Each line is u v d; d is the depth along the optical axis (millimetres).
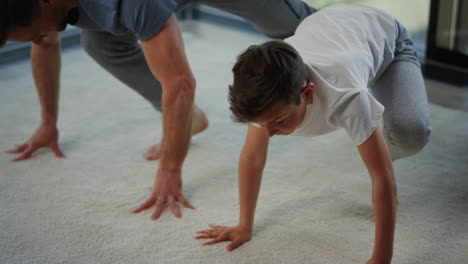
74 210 1699
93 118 2287
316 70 1196
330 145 2029
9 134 2162
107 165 1948
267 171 1875
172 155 1634
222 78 2615
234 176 1871
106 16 1366
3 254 1511
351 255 1465
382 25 1472
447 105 2283
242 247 1513
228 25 3244
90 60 2893
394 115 1440
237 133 2145
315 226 1592
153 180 1857
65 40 3018
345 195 1729
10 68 2791
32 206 1721
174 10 1488
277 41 1120
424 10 2645
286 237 1547
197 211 1685
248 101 1068
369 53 1335
